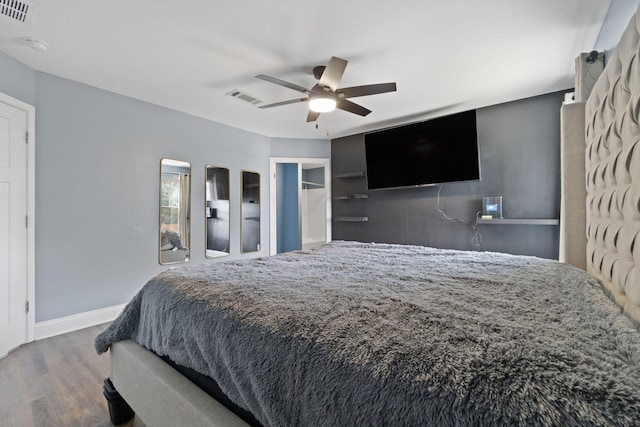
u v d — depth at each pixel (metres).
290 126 4.14
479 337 0.72
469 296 1.10
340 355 0.74
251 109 3.46
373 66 2.48
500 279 1.37
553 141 3.06
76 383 1.85
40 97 2.50
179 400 1.11
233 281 1.38
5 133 2.23
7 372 1.97
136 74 2.60
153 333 1.38
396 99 3.21
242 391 0.93
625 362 0.60
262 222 4.52
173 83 2.78
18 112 2.32
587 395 0.51
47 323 2.54
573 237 1.90
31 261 2.42
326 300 1.07
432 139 3.56
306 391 0.76
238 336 0.97
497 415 0.52
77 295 2.72
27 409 1.61
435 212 3.87
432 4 1.76
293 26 1.96
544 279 1.35
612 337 0.71
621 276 1.08
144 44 2.15
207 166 3.80
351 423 0.67
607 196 1.28
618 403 0.49
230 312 1.06
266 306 1.03
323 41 2.13
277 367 0.84
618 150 1.17
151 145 3.26
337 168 4.84
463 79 2.73
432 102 3.30
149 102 3.23
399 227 4.18
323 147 4.89
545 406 0.51
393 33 2.04
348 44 2.17
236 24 1.93
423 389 0.60
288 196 5.82
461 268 1.65
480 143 3.50
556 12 1.83
